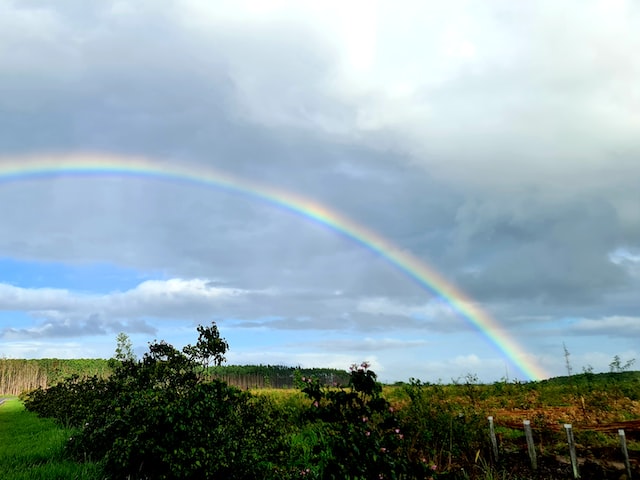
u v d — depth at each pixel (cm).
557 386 2230
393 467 607
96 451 1061
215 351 1172
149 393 948
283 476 791
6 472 906
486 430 1411
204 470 815
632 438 1397
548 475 1176
